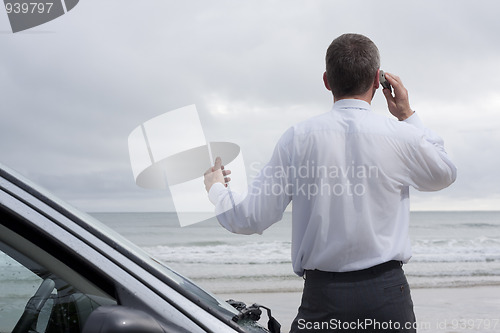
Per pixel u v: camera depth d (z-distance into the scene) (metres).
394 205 2.16
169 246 28.33
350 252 2.12
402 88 2.31
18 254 1.15
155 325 1.06
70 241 1.16
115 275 1.16
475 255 25.17
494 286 17.80
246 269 21.09
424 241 31.05
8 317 1.14
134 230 31.59
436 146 2.25
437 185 2.21
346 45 2.26
